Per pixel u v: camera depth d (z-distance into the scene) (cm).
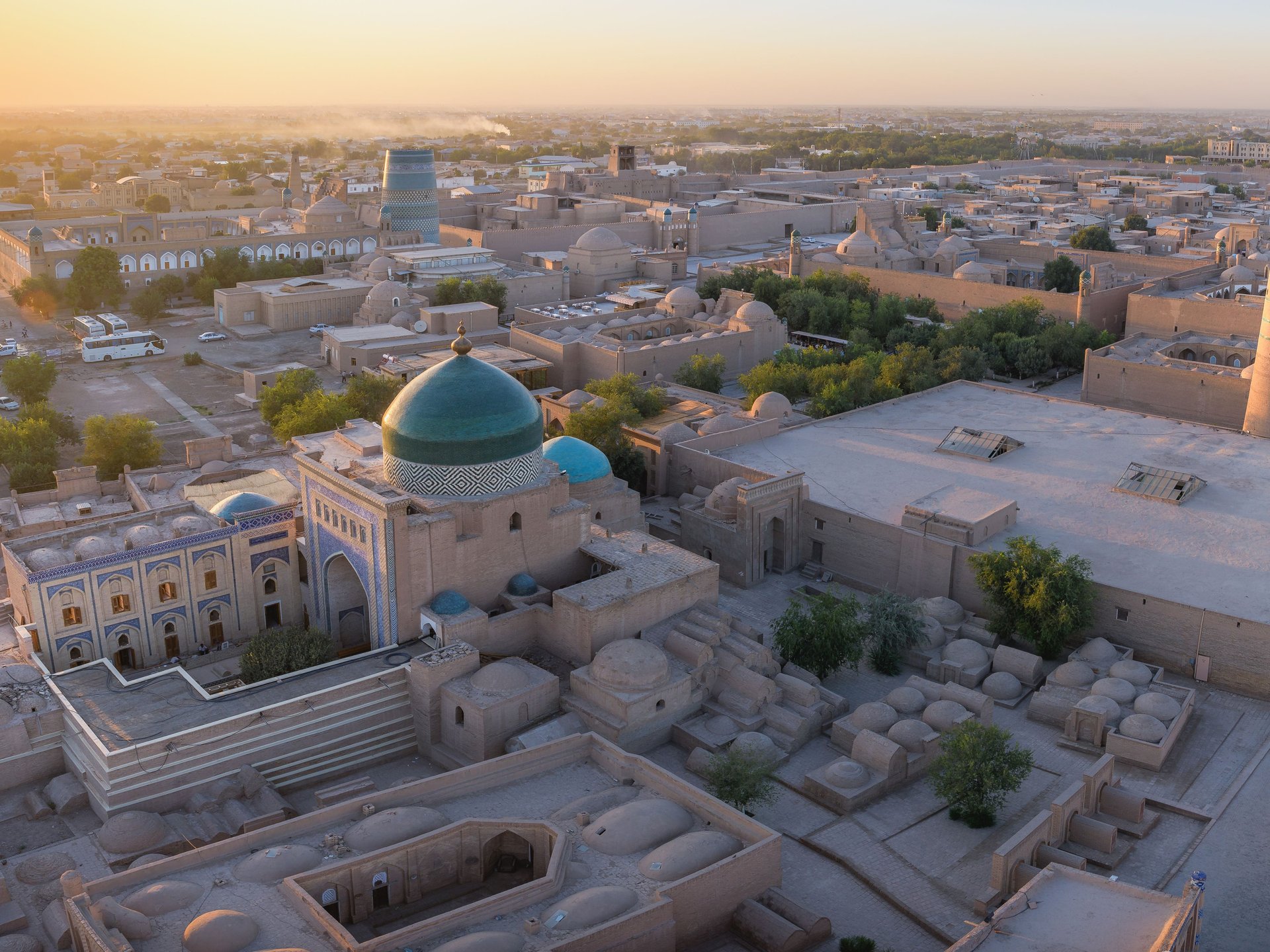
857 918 4369
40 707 5125
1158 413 9962
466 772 4688
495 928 3844
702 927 4134
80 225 18262
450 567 5738
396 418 5775
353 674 5394
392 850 4191
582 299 13638
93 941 3656
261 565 6397
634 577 5928
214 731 4931
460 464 5703
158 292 15250
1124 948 3369
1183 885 4419
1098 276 12925
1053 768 5272
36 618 5712
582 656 5641
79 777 4997
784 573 7281
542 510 6028
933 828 4891
